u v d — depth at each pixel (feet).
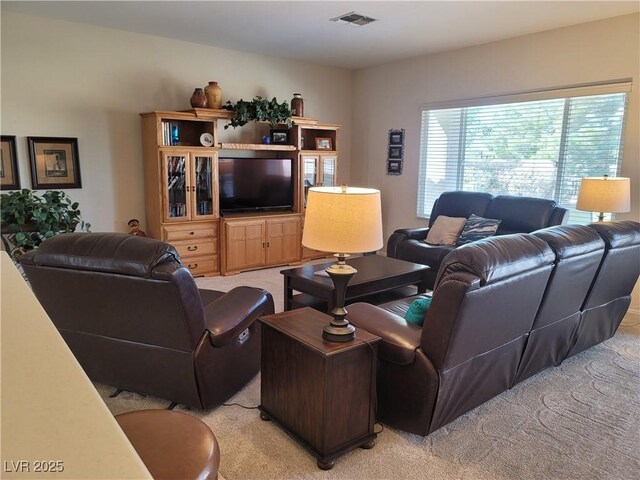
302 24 14.33
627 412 8.13
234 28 14.87
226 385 8.09
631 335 11.69
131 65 15.61
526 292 7.17
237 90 18.11
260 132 18.92
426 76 18.47
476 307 6.36
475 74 16.84
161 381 7.70
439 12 13.07
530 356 8.46
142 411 4.17
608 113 13.73
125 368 7.88
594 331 10.16
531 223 14.17
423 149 19.11
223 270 16.98
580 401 8.48
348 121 21.83
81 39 14.60
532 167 15.70
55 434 1.90
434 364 6.63
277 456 6.81
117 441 1.87
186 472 3.45
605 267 9.01
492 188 16.94
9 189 13.89
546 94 14.94
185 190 15.90
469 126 17.40
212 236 16.71
